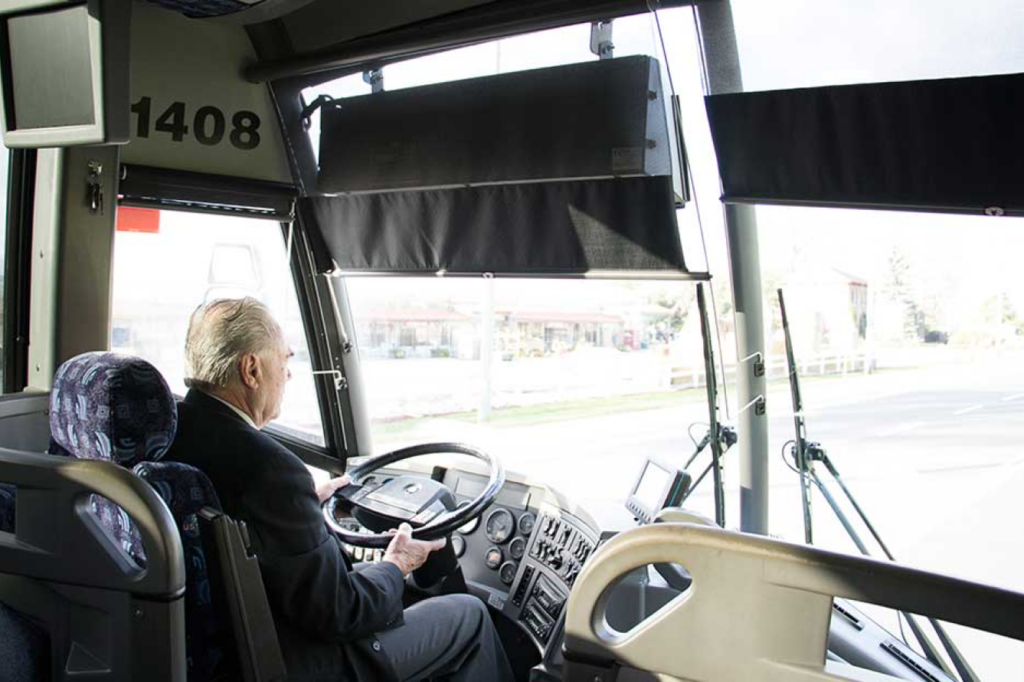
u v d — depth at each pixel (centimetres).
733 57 255
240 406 185
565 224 296
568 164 285
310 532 173
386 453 267
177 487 155
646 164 270
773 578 112
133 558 152
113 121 205
